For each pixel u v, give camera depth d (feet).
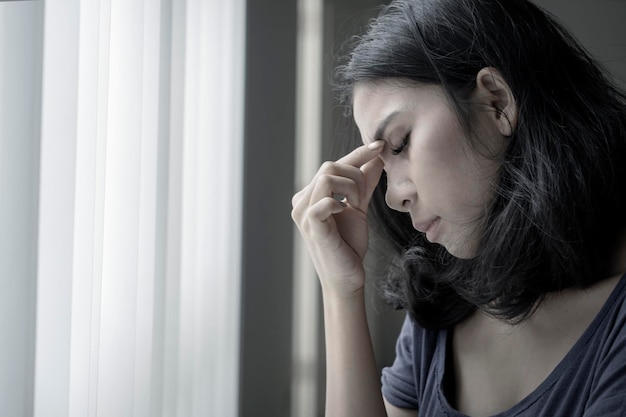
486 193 2.47
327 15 7.48
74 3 2.90
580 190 2.36
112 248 3.43
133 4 3.53
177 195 4.25
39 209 2.79
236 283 5.94
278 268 6.63
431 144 2.44
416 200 2.60
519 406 2.48
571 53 2.60
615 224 2.48
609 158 2.44
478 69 2.45
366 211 3.12
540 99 2.44
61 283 2.85
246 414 6.21
